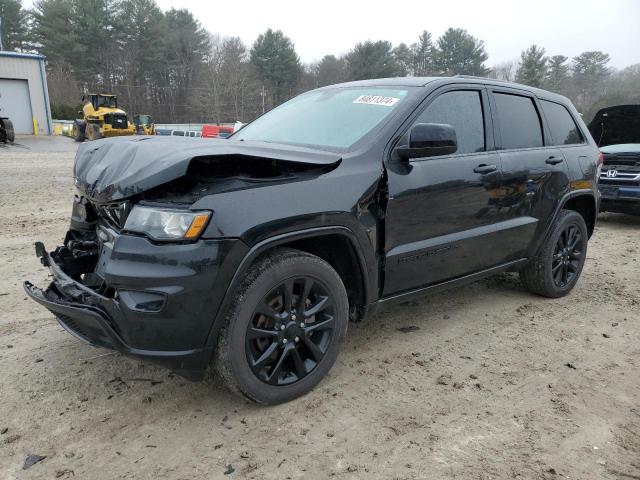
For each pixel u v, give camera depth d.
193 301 2.56
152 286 2.51
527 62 73.12
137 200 2.66
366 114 3.60
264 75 72.12
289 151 3.07
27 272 5.34
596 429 2.87
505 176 4.03
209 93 69.25
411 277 3.52
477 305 4.75
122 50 67.12
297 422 2.88
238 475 2.47
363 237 3.15
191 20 73.19
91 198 2.93
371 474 2.49
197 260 2.53
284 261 2.85
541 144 4.57
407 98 3.58
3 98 33.09
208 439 2.73
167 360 2.62
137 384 3.25
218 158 2.59
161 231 2.52
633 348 3.91
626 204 8.31
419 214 3.45
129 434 2.77
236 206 2.64
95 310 2.63
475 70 75.19
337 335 3.17
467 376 3.42
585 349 3.87
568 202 4.93
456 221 3.72
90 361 3.52
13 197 10.12
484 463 2.57
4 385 3.20
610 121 9.45
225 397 3.12
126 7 67.19
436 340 3.97
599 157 5.21
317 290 3.06
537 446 2.71
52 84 58.62
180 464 2.54
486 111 4.05
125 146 3.02
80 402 3.04
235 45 73.94
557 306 4.77
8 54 32.59
